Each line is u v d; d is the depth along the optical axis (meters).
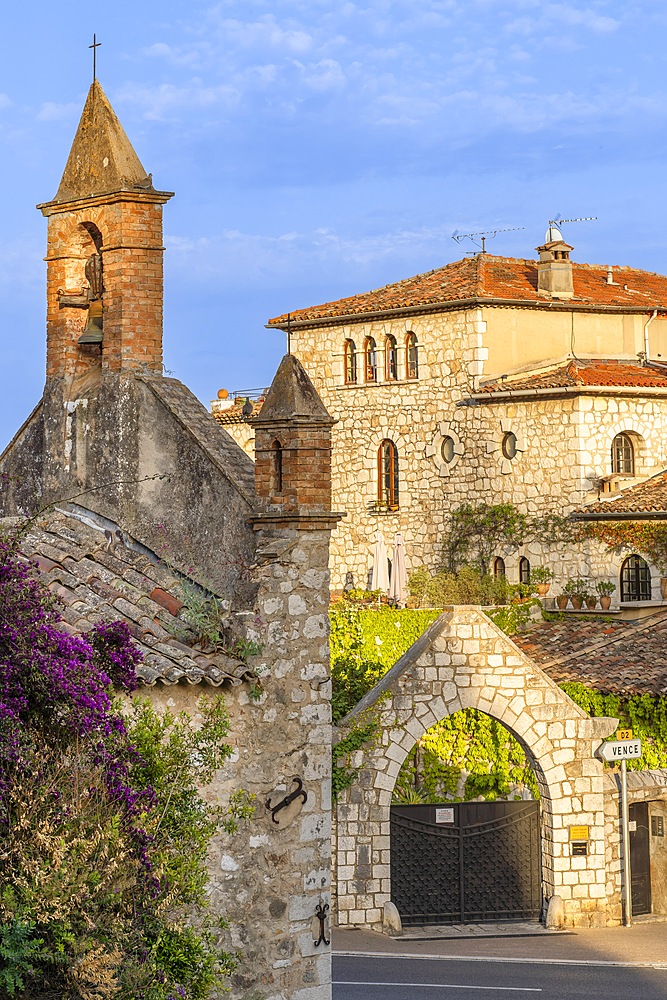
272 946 19.61
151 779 17.80
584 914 33.28
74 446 21.94
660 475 55.03
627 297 62.62
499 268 61.69
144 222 21.34
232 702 19.52
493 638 33.16
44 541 21.00
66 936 14.82
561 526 54.66
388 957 30.30
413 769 36.69
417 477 59.78
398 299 60.38
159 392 20.97
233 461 20.41
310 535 19.95
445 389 59.06
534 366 58.59
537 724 33.25
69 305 22.19
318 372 63.16
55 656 16.48
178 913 18.72
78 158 22.06
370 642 49.84
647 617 43.47
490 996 27.42
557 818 33.28
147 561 20.88
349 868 32.16
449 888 33.28
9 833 15.23
